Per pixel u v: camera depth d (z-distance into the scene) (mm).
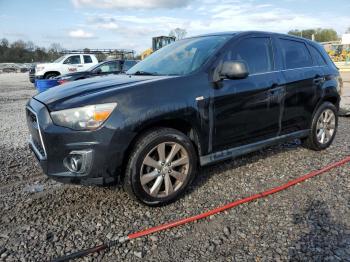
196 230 3021
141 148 3188
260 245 2766
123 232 2994
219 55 3789
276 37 4520
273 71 4281
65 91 3408
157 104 3223
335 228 2979
